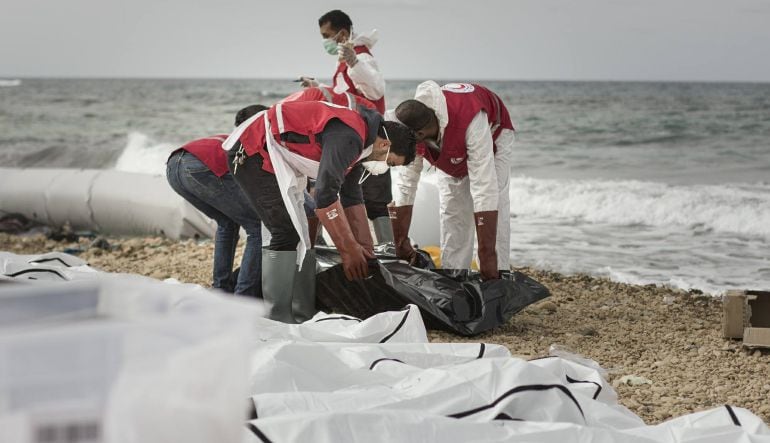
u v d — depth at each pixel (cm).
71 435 113
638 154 2077
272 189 469
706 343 520
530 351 489
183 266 753
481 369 266
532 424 239
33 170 1168
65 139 2666
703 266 902
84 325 117
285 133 447
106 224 1059
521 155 2111
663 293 699
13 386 109
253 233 518
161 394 120
